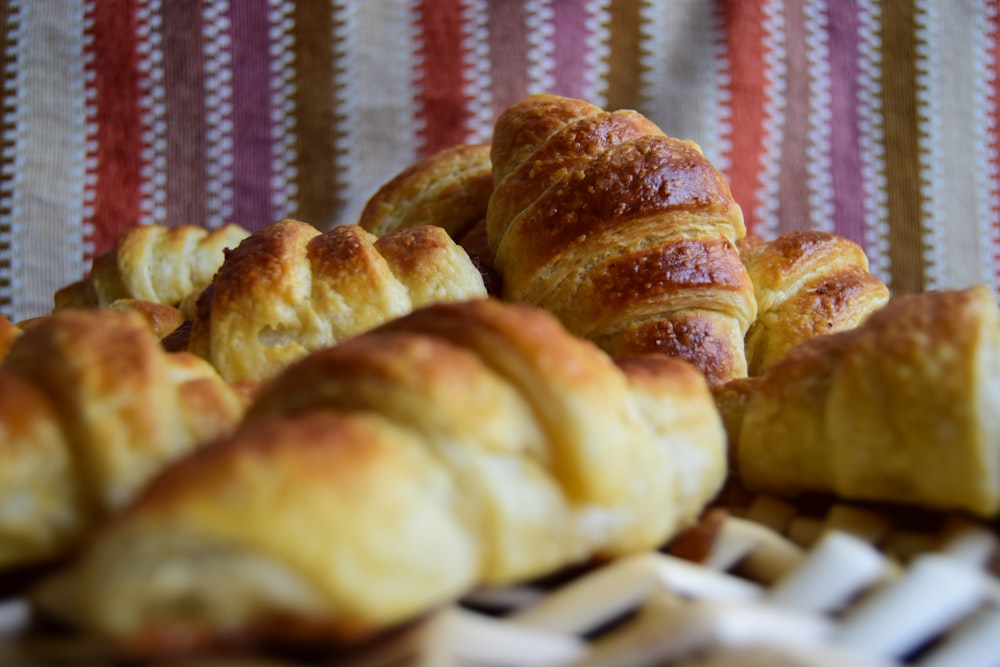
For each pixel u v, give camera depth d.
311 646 0.27
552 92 0.70
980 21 0.74
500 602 0.29
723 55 0.71
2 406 0.28
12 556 0.28
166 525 0.25
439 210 0.44
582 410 0.28
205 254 0.50
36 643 0.27
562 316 0.38
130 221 0.68
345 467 0.27
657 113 0.71
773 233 0.73
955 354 0.31
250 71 0.68
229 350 0.36
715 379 0.37
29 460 0.28
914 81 0.74
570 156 0.39
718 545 0.31
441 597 0.27
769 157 0.72
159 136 0.68
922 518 0.31
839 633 0.28
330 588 0.25
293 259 0.37
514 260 0.39
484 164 0.45
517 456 0.28
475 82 0.69
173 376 0.31
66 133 0.67
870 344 0.32
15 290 0.67
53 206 0.67
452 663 0.26
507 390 0.28
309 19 0.68
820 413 0.33
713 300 0.38
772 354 0.40
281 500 0.25
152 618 0.25
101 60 0.67
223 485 0.25
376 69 0.69
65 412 0.28
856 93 0.74
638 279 0.37
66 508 0.28
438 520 0.27
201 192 0.68
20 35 0.66
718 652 0.27
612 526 0.29
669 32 0.71
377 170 0.69
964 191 0.75
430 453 0.28
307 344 0.36
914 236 0.75
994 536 0.30
